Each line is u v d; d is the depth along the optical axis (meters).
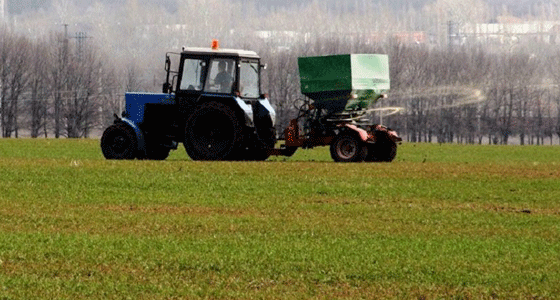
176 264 41.31
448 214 56.03
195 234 48.34
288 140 91.81
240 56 89.88
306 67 92.31
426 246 45.88
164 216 53.78
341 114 92.56
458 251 44.81
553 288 38.16
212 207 57.62
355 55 91.75
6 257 42.19
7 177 71.06
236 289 37.56
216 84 90.00
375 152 94.69
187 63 90.56
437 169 82.94
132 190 64.81
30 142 134.75
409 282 38.88
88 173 74.00
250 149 90.06
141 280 38.66
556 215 56.28
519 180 75.06
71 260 41.78
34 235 47.16
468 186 70.50
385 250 44.78
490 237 48.69
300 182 70.50
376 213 56.03
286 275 39.75
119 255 42.88
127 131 90.75
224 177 72.56
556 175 79.50
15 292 36.50
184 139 89.38
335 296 36.69
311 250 44.50
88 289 37.12
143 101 91.44
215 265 41.25
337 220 53.28
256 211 56.28
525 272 40.66
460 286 38.31
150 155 92.50
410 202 61.25
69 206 57.09
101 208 56.50
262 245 45.59
